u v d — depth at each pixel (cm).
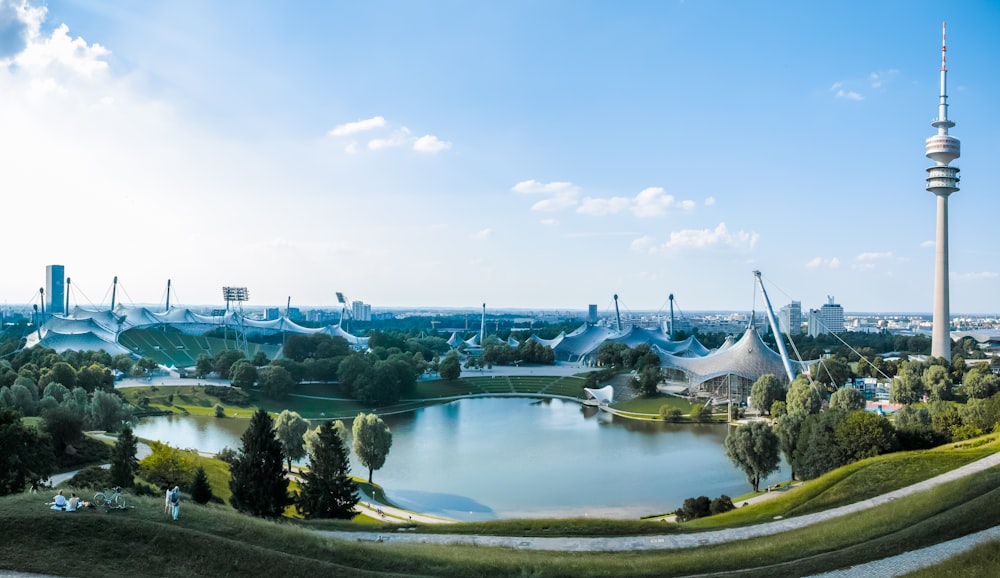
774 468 10862
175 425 17350
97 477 7769
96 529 4481
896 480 7625
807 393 16775
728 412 19438
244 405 19950
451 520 9644
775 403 17650
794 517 6681
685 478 12394
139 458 9644
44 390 15200
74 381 17450
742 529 6291
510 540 6059
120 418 13338
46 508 4772
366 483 11712
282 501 7138
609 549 5691
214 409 19112
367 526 6756
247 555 4475
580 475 12650
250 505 6975
